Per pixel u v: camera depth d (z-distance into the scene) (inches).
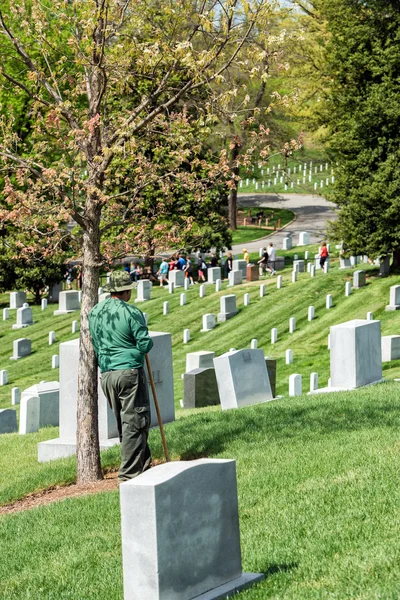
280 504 412.5
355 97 1854.1
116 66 589.0
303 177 3878.0
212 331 1679.4
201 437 597.6
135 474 485.7
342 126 1882.4
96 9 556.1
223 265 2333.9
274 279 2033.7
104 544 402.0
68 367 709.3
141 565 268.8
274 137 2341.3
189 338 1649.9
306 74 2361.0
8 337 1855.3
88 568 370.3
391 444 495.5
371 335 847.1
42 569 379.6
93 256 581.3
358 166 1847.9
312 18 2396.7
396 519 356.5
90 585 345.4
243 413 669.3
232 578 300.4
